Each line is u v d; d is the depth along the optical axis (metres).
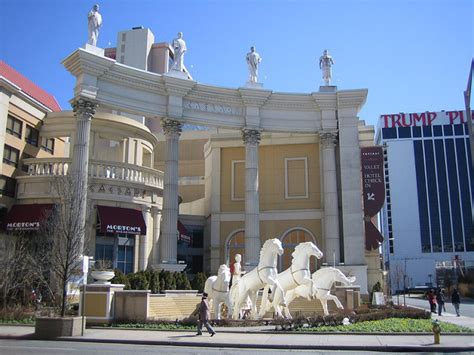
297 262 25.64
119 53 111.88
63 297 21.44
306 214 46.94
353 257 40.34
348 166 42.22
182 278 33.34
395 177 172.50
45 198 36.59
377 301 36.19
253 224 40.25
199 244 52.47
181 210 60.22
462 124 170.38
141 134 45.75
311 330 21.27
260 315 25.30
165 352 15.73
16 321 24.64
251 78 42.69
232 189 49.47
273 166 48.56
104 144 44.97
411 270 165.25
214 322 23.16
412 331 21.31
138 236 39.09
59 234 26.06
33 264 29.12
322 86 44.12
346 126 42.91
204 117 40.72
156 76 38.62
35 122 41.88
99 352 15.52
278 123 42.72
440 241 165.88
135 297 24.23
